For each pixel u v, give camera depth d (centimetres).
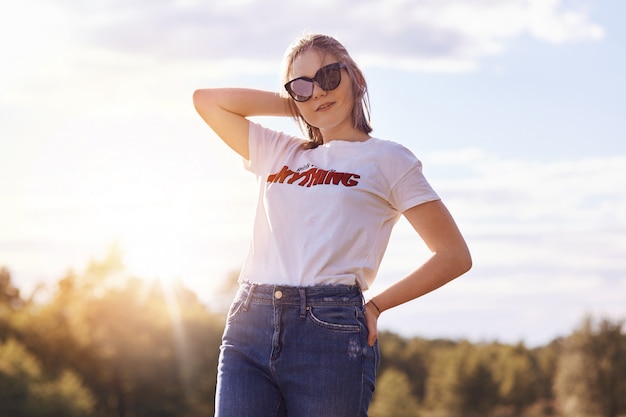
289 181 301
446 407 7694
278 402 292
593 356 5481
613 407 5416
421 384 8644
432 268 291
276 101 333
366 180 291
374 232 293
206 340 5616
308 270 286
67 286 5684
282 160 313
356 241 288
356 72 309
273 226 297
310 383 281
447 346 9338
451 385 7694
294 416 286
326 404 280
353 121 311
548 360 8575
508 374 8294
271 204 300
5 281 7962
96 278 5675
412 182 294
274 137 323
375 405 6556
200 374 5472
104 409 5275
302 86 305
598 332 5503
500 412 8100
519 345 8881
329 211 288
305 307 283
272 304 288
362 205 290
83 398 4497
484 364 7725
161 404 5369
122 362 5344
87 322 5462
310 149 311
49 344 5341
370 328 286
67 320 5506
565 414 5659
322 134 315
